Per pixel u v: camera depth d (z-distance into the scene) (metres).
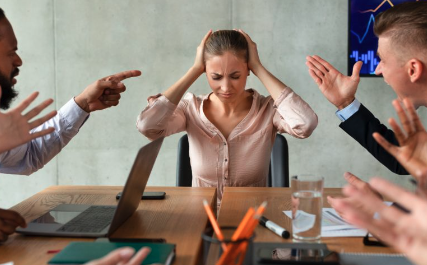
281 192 1.69
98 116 3.76
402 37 1.50
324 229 1.24
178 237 1.16
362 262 0.99
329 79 1.70
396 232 0.67
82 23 3.70
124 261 0.80
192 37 3.71
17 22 3.70
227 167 2.06
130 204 1.26
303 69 3.74
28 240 1.15
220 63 1.94
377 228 0.67
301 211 1.16
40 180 3.80
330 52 3.72
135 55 3.71
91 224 1.24
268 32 3.72
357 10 3.58
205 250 1.14
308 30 3.71
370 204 0.67
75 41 3.71
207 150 2.09
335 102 1.71
